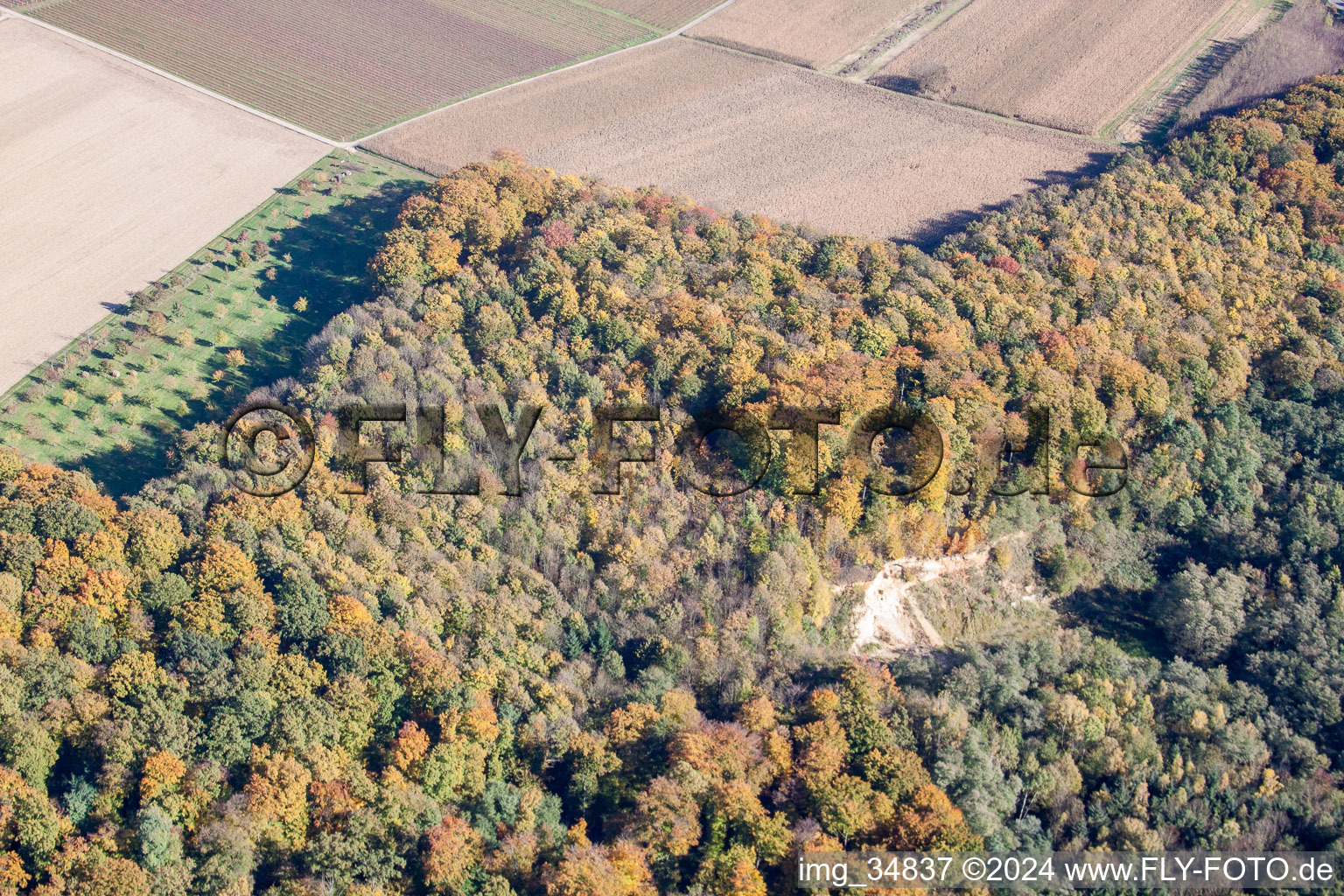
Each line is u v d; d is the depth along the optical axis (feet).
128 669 510.58
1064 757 551.18
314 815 489.26
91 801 477.77
